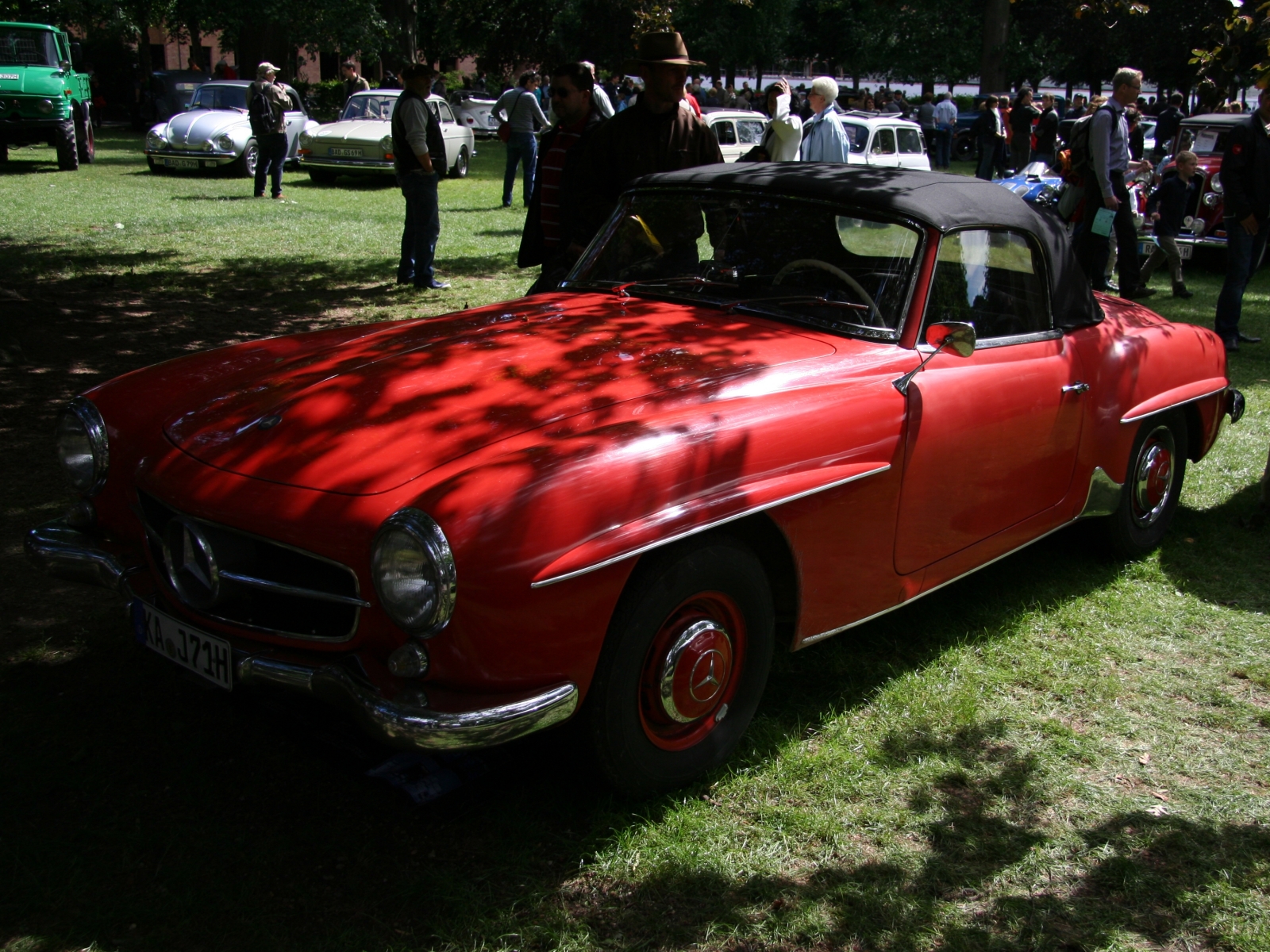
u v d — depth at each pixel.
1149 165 12.06
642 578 2.47
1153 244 10.45
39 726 2.93
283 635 2.46
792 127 7.42
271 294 8.85
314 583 2.43
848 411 2.93
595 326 3.32
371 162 16.64
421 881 2.39
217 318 7.93
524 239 5.79
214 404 2.92
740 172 3.75
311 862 2.46
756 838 2.62
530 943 2.25
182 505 2.57
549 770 2.83
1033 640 3.75
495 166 21.72
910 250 3.31
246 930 2.24
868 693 3.34
